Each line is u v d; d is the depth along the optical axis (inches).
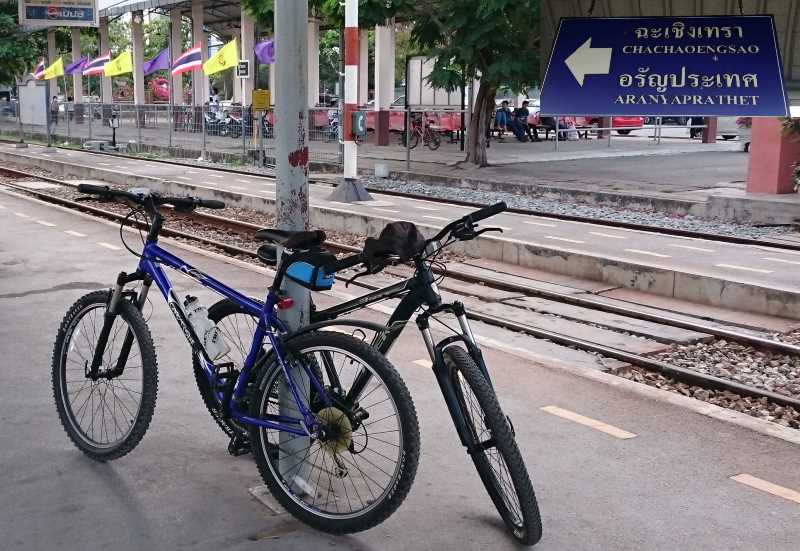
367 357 133.1
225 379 156.3
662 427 191.2
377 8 831.1
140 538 138.8
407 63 1135.0
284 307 144.9
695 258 418.0
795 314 321.1
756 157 599.2
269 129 1029.8
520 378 222.7
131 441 159.8
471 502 153.2
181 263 161.5
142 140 1246.9
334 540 139.3
